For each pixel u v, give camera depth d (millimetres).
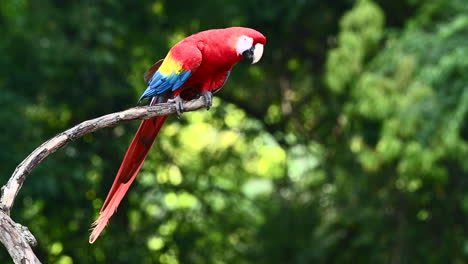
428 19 14047
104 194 16266
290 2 16469
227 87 18531
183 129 19000
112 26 14953
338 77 13844
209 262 17719
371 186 15734
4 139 13844
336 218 16516
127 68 16250
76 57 14734
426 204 15344
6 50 14555
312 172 17828
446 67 12477
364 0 13930
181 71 6852
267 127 19312
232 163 19469
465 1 13992
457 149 12344
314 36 17422
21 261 4270
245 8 16734
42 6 14914
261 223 18125
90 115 16422
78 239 16234
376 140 14703
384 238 15562
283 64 18422
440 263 15078
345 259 16562
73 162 15547
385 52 13594
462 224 15180
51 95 15578
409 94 12648
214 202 18500
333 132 17922
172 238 17500
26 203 14891
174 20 16953
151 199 17688
